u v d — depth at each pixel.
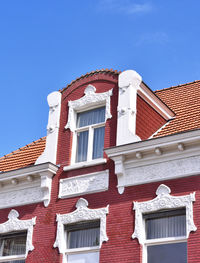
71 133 18.58
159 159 16.19
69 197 17.47
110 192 16.66
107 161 17.17
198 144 15.62
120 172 16.50
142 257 15.30
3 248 18.41
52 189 17.97
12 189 18.92
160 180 15.94
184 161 15.77
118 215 16.17
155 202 15.69
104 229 16.19
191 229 14.77
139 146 16.27
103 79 18.70
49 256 16.95
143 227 15.72
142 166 16.44
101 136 18.09
